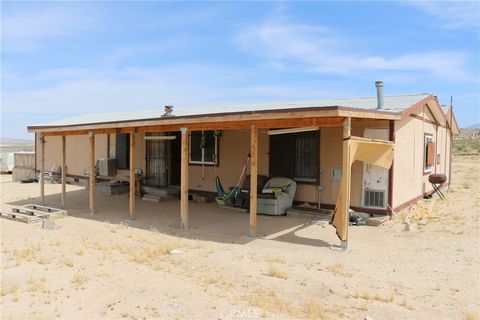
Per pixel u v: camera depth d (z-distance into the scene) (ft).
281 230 30.37
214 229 31.27
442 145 53.72
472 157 131.44
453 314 15.70
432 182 44.47
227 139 44.14
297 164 38.06
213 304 16.46
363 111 25.98
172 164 51.67
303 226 31.63
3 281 18.93
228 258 23.03
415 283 19.06
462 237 27.63
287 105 42.04
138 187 49.11
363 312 15.85
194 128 31.12
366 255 23.63
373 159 28.45
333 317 15.38
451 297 17.40
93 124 37.65
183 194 31.42
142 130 34.81
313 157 37.01
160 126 33.58
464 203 42.57
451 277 19.86
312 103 42.50
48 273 20.12
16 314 15.35
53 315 15.33
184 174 31.48
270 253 24.09
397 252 24.21
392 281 19.31
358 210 34.53
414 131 39.58
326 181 36.17
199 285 18.79
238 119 27.43
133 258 23.13
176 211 39.83
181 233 29.96
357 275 20.10
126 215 38.06
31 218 34.76
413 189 39.99
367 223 32.14
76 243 26.76
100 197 49.85
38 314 15.39
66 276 19.70
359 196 34.53
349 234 28.99
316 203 36.83
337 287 18.40
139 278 19.52
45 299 16.84
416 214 35.58
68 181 65.51
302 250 24.77
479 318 15.28
